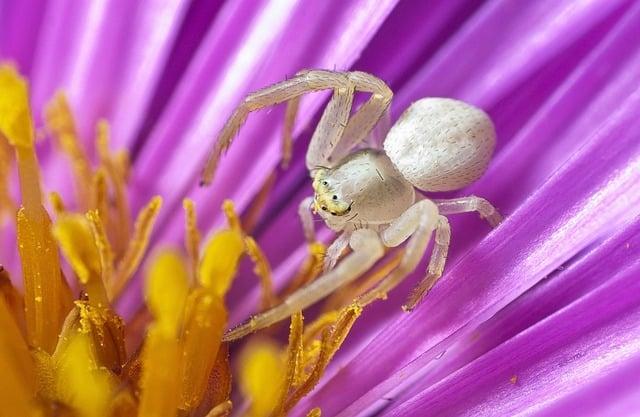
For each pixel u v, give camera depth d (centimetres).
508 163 5
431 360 5
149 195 6
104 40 6
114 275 5
